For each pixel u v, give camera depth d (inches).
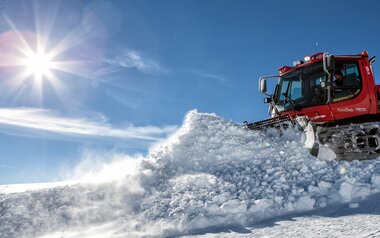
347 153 250.5
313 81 302.4
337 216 146.0
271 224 150.6
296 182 193.2
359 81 283.7
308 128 251.1
